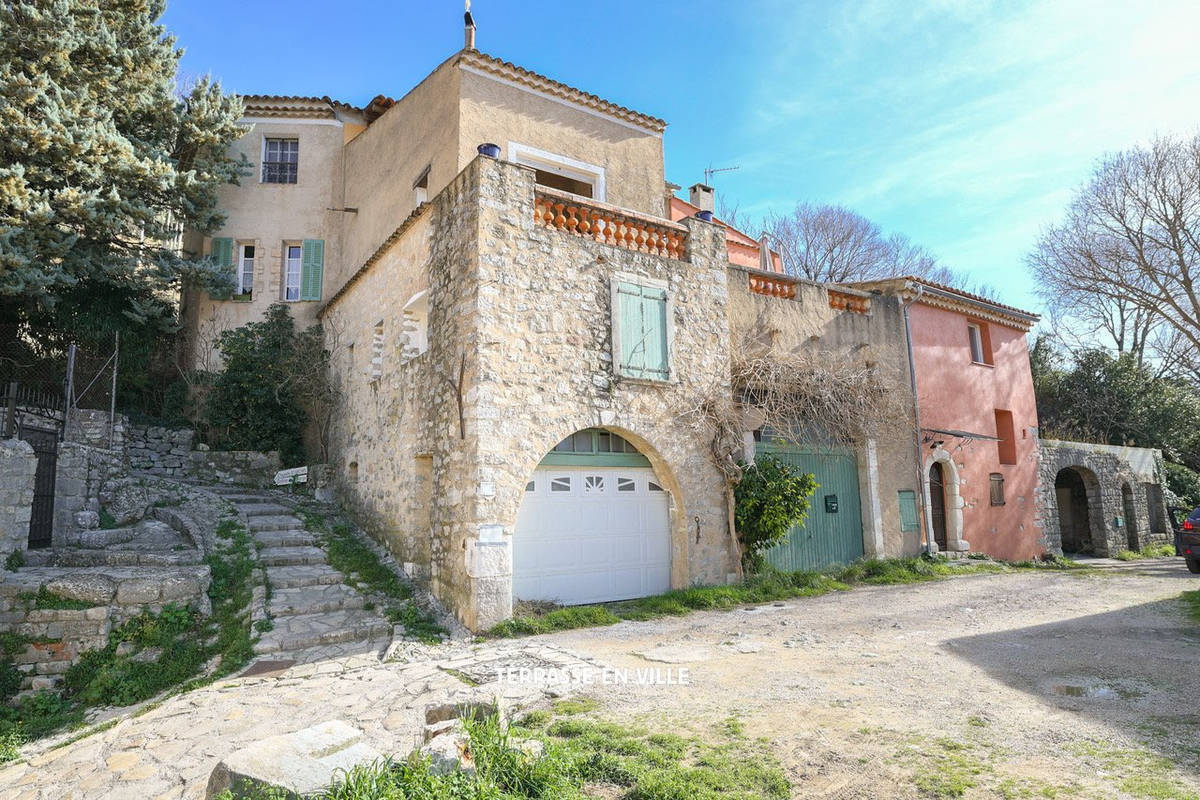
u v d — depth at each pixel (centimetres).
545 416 891
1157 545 2059
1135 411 2311
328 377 1514
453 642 764
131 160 1245
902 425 1386
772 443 1197
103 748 529
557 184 1404
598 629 823
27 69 1155
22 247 1138
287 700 586
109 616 800
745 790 365
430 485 979
